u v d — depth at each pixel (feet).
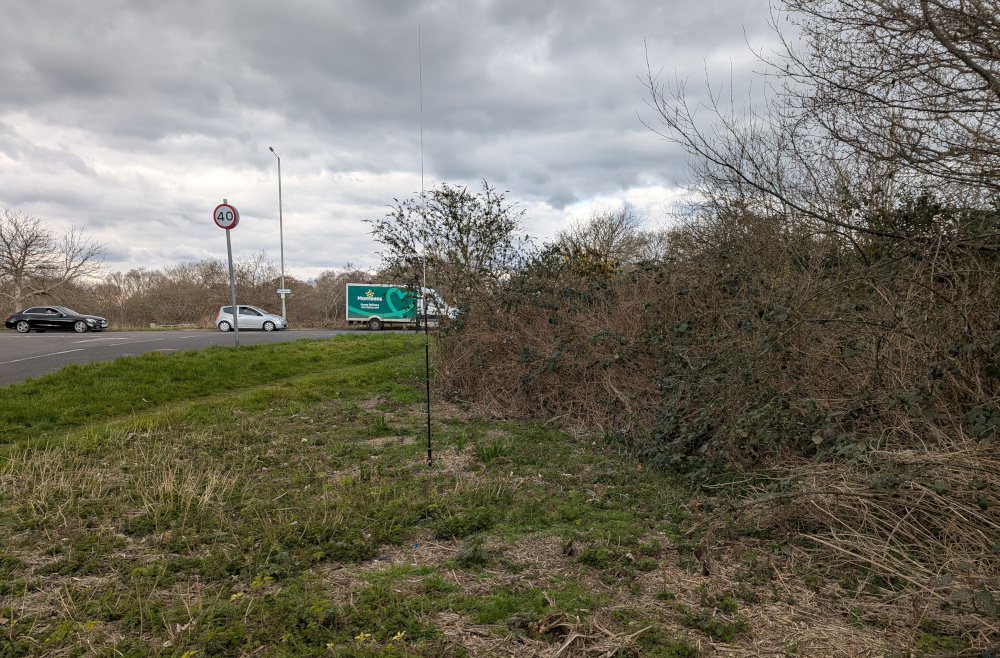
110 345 51.34
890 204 17.20
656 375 20.12
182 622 8.59
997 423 11.01
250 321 94.94
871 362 14.10
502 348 26.99
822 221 18.56
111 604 9.13
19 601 9.37
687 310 21.52
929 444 12.13
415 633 8.25
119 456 18.10
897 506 11.00
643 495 14.46
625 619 8.62
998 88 12.73
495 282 31.12
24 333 72.13
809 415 14.06
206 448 19.26
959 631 8.13
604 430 21.07
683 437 16.69
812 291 15.74
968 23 12.60
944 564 9.29
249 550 11.17
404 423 23.27
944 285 14.23
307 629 8.24
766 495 11.98
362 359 41.32
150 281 141.08
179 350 45.47
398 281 36.14
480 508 13.26
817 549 11.02
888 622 8.46
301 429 22.03
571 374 23.70
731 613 8.86
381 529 12.14
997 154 13.46
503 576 10.22
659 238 32.35
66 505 13.62
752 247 21.99
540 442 20.21
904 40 14.23
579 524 12.56
